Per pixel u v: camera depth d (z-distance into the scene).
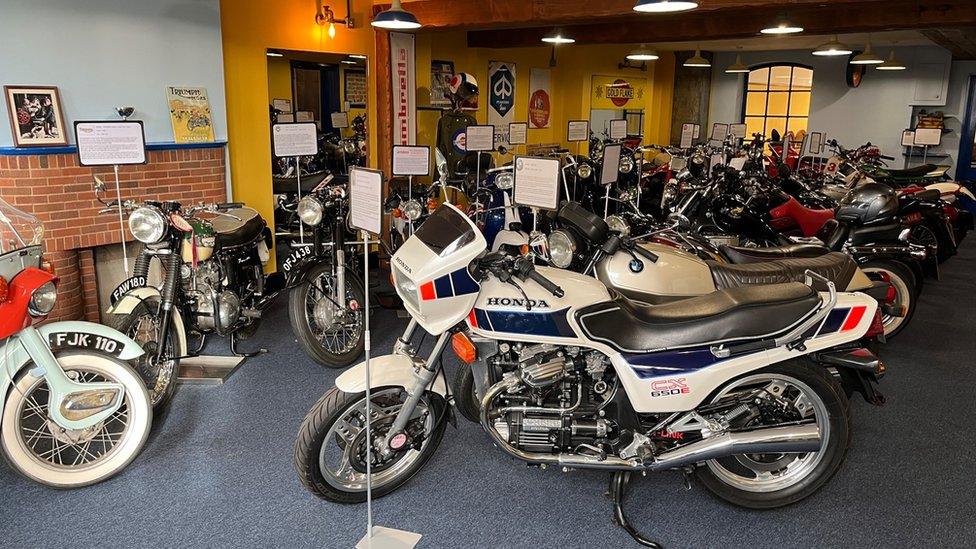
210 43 4.91
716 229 6.04
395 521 2.50
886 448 3.06
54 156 4.05
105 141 3.56
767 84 12.98
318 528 2.45
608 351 2.28
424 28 6.53
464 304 2.28
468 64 8.38
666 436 2.40
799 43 11.11
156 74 4.61
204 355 4.02
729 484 2.54
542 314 2.25
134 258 4.62
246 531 2.43
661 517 2.54
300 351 4.17
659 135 13.04
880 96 11.79
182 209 3.41
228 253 3.75
